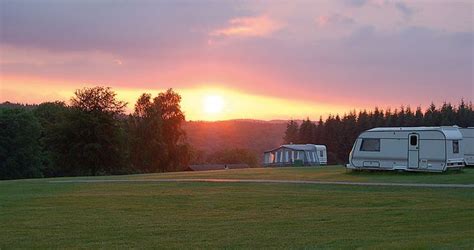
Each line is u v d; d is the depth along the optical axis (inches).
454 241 465.7
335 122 3801.7
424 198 826.8
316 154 2672.2
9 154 2682.1
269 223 624.4
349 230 565.6
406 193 898.1
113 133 2448.3
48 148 2596.0
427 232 542.6
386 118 3631.9
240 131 5890.8
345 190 964.6
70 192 1013.8
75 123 2381.9
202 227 600.1
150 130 2979.8
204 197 892.6
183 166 3102.9
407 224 599.2
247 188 1032.8
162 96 3112.7
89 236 549.0
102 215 704.4
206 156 4707.2
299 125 4534.9
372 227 583.8
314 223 619.2
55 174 2785.4
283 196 892.0
